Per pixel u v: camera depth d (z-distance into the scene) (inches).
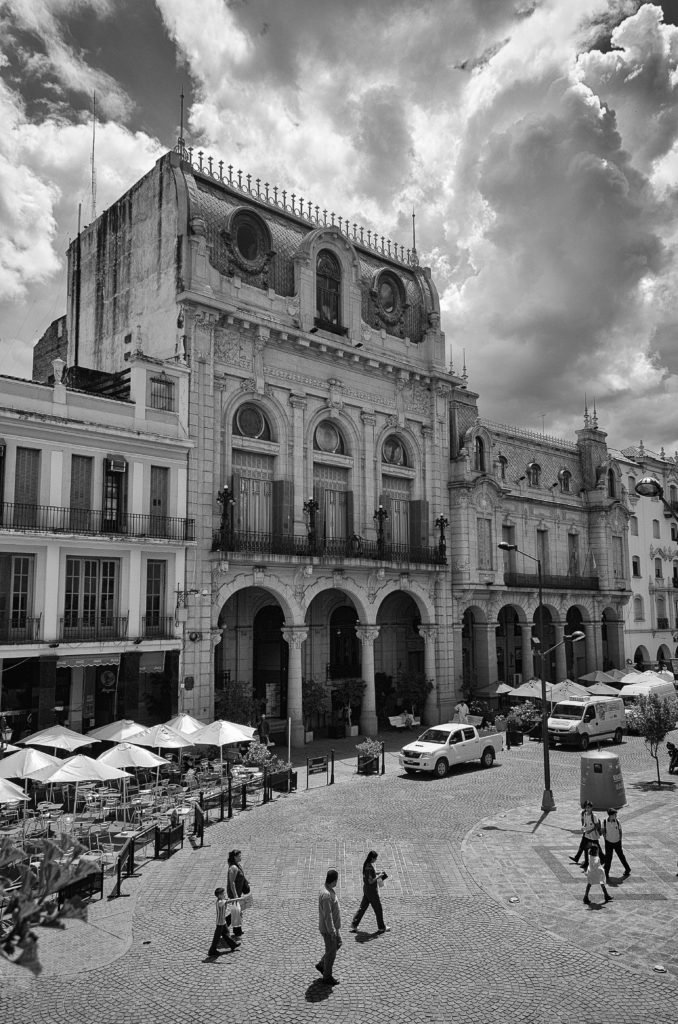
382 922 547.5
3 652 968.9
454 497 1691.7
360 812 885.8
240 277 1353.3
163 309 1290.6
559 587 1958.7
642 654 2406.5
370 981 468.8
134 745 882.8
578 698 1489.9
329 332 1469.0
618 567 2199.8
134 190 1402.6
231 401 1304.1
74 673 1101.1
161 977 479.5
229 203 1390.3
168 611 1158.3
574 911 578.9
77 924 562.9
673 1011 431.8
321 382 1453.0
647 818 845.8
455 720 1486.2
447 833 796.0
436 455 1667.1
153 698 1143.6
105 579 1101.1
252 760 1033.5
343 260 1518.2
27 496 1032.2
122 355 1391.5
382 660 1669.5
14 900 242.2
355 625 1489.9
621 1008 435.2
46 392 1056.8
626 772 1116.5
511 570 1925.4
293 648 1334.9
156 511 1168.8
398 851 735.1
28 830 747.4
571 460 2231.8
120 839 763.4
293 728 1322.6
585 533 2180.1
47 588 1024.9
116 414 1131.3
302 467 1401.3
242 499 1331.2
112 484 1123.3
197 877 668.7
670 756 1141.1
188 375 1222.9
